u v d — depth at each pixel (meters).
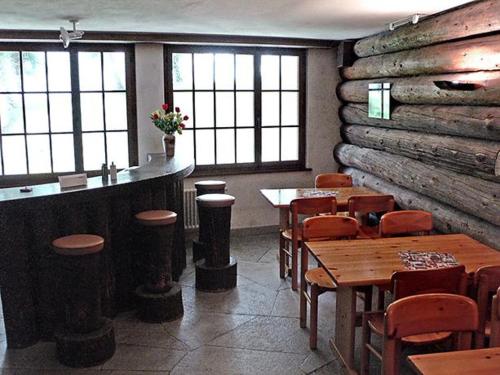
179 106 6.65
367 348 3.40
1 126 6.18
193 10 4.54
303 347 3.97
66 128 6.37
